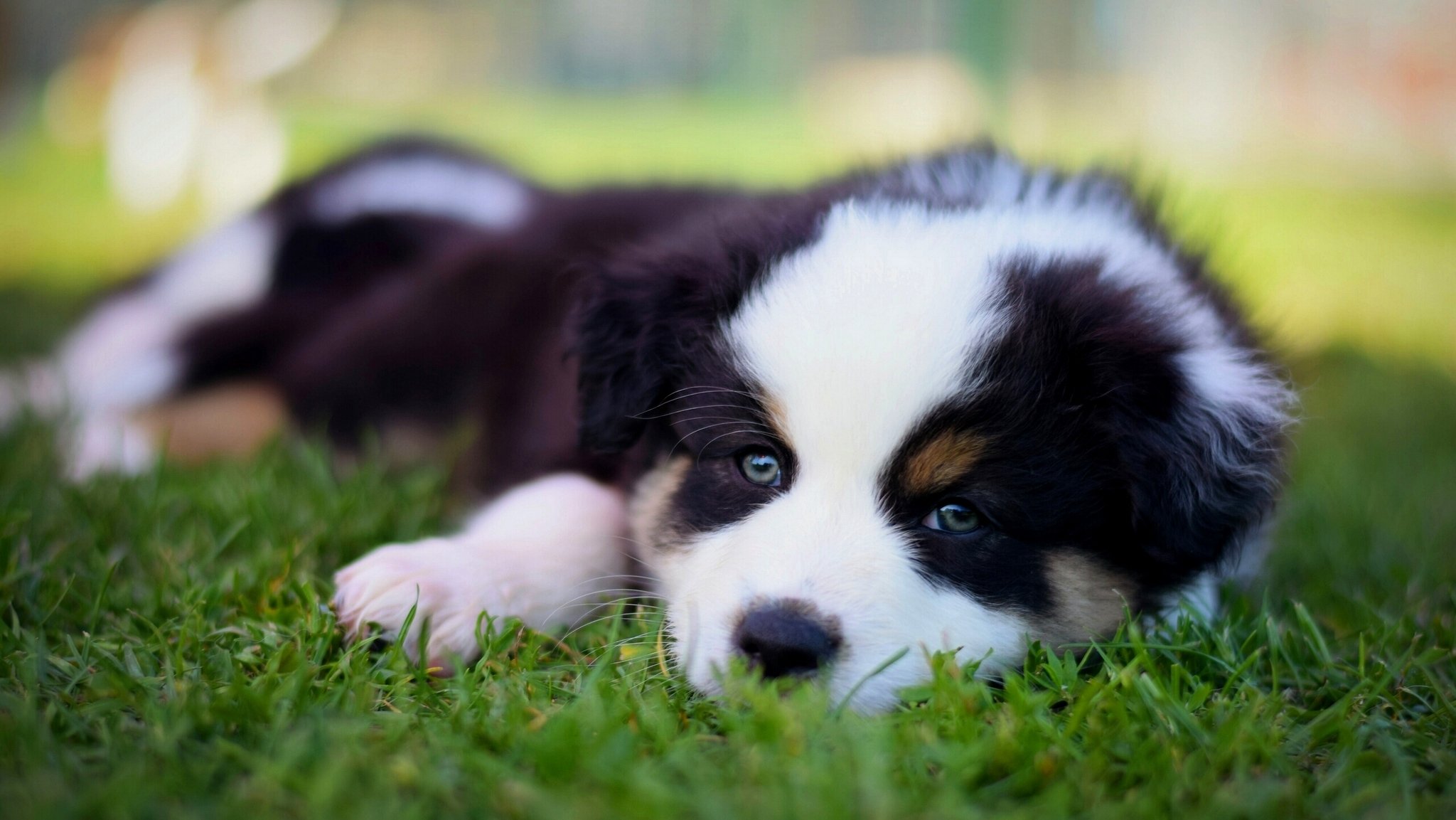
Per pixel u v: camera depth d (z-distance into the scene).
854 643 0.58
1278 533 0.71
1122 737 0.57
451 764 0.55
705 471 0.63
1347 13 2.71
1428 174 2.57
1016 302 0.62
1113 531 0.62
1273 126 2.72
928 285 0.62
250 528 0.69
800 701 0.57
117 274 1.00
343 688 0.58
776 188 0.80
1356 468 0.82
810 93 3.01
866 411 0.60
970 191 0.69
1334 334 1.13
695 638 0.60
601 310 0.66
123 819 0.53
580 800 0.53
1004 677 0.60
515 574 0.64
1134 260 0.66
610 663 0.60
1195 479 0.61
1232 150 2.70
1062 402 0.61
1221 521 0.62
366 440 0.80
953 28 2.63
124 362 0.85
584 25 3.29
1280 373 0.67
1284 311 0.96
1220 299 0.69
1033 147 0.92
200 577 0.65
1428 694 0.61
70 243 1.38
